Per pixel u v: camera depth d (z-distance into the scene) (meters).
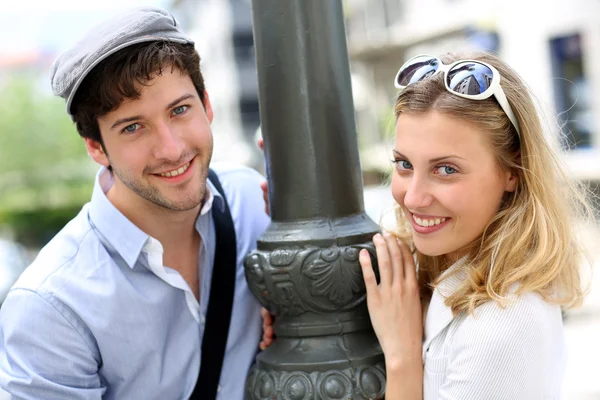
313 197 1.79
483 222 1.67
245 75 27.33
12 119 28.42
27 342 1.82
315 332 1.80
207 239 2.00
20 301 1.84
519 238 1.64
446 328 1.70
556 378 1.67
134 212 1.92
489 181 1.65
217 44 28.12
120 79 1.74
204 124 1.85
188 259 2.02
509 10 10.84
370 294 1.77
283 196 1.82
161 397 1.94
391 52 13.58
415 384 1.73
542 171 1.67
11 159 27.95
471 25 11.40
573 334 5.97
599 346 5.63
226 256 2.00
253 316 2.03
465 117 1.60
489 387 1.57
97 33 1.76
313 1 1.77
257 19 1.81
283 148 1.80
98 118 1.82
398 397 1.73
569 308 1.81
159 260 1.91
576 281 1.79
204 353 1.95
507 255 1.63
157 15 1.77
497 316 1.59
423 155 1.62
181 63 1.80
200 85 1.91
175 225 1.95
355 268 1.77
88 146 1.92
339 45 1.81
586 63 10.04
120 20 1.75
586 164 9.05
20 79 29.94
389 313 1.75
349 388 1.75
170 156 1.78
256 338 2.03
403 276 1.78
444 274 1.76
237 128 27.25
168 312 1.93
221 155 24.06
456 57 1.74
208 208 1.97
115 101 1.76
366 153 11.70
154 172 1.81
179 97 1.79
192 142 1.82
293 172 1.80
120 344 1.87
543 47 10.53
